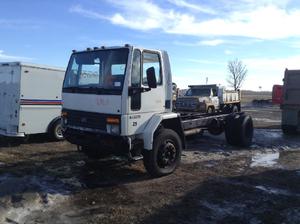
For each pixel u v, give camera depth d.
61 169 8.70
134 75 7.41
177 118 8.56
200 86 25.73
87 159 9.78
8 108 11.88
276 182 8.15
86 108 7.79
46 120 12.42
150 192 7.14
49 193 6.84
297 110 16.23
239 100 29.72
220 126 12.50
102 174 8.37
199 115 11.73
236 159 10.55
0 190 6.84
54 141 12.70
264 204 6.66
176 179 8.12
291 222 5.86
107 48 7.65
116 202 6.53
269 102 47.91
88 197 6.75
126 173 8.51
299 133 17.03
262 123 21.98
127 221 5.68
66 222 5.59
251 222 5.82
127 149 7.41
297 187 7.80
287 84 16.50
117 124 7.25
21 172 8.33
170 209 6.25
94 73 7.75
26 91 11.72
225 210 6.31
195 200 6.75
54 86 12.54
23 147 11.48
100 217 5.81
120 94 7.21
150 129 7.73
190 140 13.56
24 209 6.06
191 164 9.66
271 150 12.34
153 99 7.93
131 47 7.34
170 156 8.39
